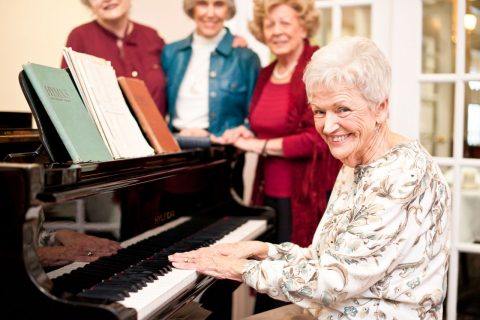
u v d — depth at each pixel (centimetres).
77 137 137
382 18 293
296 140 229
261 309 266
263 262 133
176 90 270
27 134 170
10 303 104
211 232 188
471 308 279
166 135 191
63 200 109
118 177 140
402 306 128
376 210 123
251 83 272
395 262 125
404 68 284
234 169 236
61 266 120
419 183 125
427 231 127
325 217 151
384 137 134
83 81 151
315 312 139
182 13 318
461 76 272
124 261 145
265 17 243
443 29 280
